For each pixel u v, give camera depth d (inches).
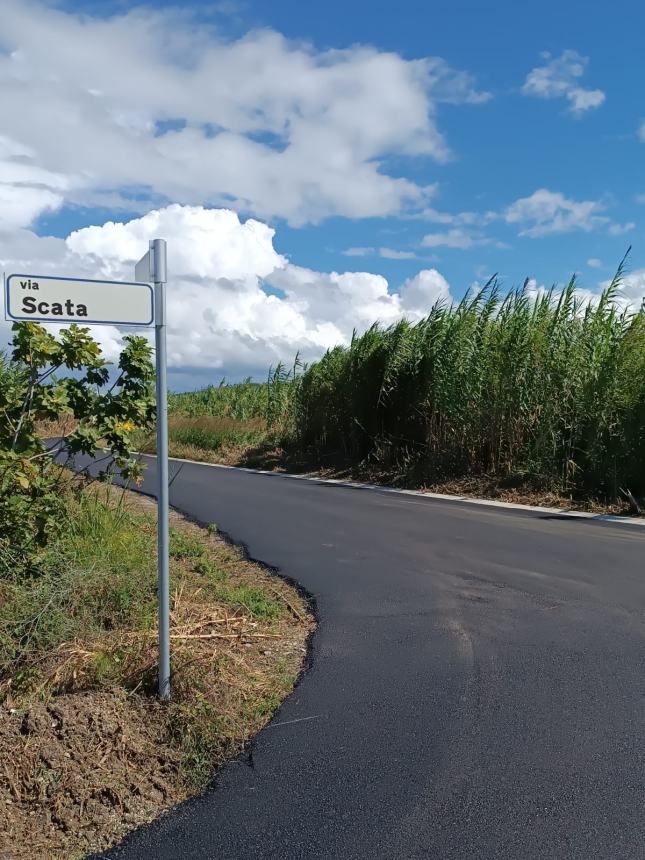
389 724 164.2
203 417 1230.3
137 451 378.0
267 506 515.8
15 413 258.1
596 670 193.5
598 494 525.3
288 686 187.2
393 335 771.4
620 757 146.9
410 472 682.2
